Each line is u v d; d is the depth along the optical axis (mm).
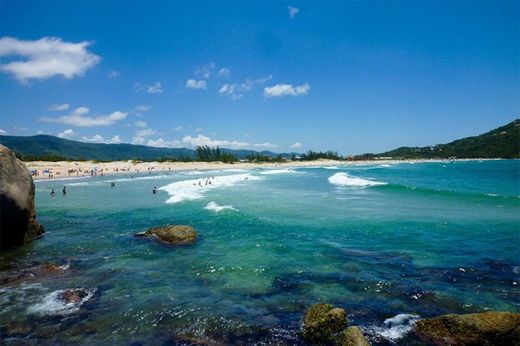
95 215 25656
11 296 10836
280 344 8219
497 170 90562
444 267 13445
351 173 80438
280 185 49500
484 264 13758
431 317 9461
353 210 26922
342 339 7945
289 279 12281
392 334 8602
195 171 97938
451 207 27938
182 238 17328
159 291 11281
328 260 14344
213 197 35281
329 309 8898
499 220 22234
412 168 111000
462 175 71125
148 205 30453
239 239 17953
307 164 159250
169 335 8578
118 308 10023
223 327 8945
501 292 11070
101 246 16766
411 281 12000
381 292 11109
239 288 11531
